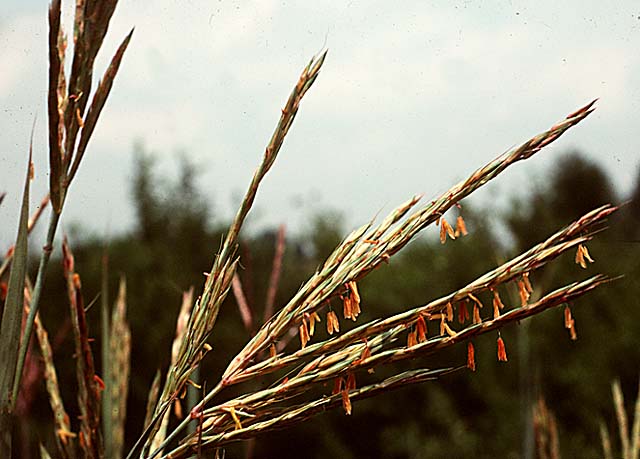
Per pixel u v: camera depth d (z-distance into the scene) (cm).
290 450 1237
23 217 109
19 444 746
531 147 97
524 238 1103
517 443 1128
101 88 106
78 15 103
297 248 1471
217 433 105
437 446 1172
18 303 108
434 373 101
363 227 104
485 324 98
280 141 108
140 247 1341
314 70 107
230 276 109
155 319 1252
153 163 1480
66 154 106
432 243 1358
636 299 1145
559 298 95
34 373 226
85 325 119
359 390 101
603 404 1090
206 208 1488
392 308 1279
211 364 1149
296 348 1041
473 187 100
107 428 180
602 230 97
